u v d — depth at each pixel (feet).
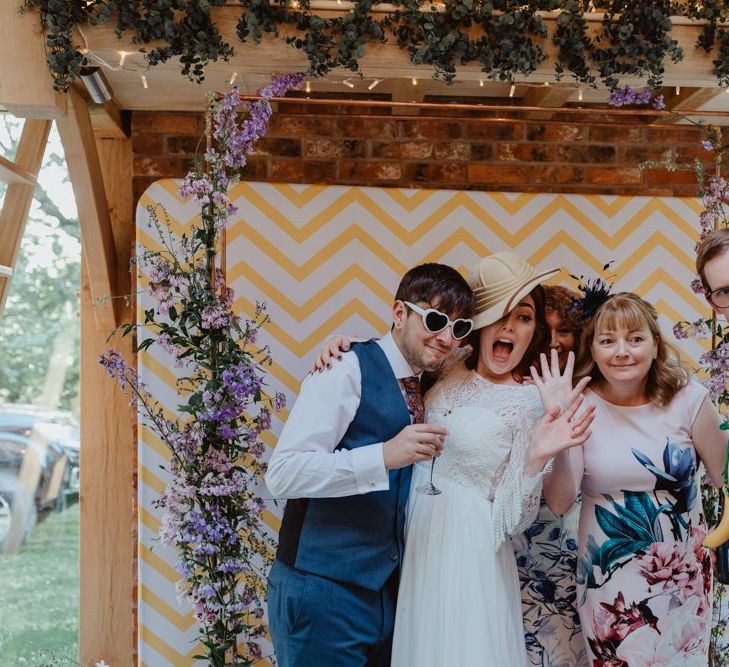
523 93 11.68
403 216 11.00
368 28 8.07
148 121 11.48
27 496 21.68
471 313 8.13
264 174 11.52
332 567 7.85
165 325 8.63
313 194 10.89
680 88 11.06
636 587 8.08
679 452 8.20
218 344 8.77
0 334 24.71
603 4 8.32
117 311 11.28
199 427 8.66
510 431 7.94
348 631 7.84
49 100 8.01
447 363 8.81
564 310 9.62
